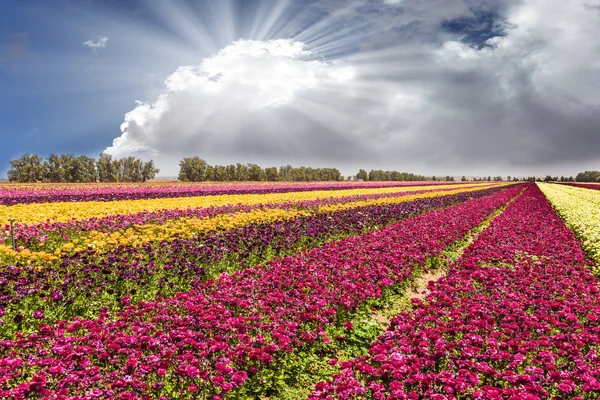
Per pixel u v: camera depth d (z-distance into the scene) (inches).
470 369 235.1
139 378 218.1
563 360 255.9
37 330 298.0
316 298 333.4
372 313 374.0
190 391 211.5
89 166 3873.0
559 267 464.4
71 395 206.5
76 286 355.6
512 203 1414.9
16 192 1480.1
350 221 802.2
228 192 1688.0
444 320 318.3
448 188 2508.6
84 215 825.5
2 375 208.5
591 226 709.3
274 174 4434.1
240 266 483.5
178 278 418.0
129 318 293.9
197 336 257.0
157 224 796.0
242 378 217.3
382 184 3262.8
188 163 4141.2
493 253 531.8
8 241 562.6
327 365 276.7
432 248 554.3
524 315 303.3
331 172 5002.5
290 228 670.5
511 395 204.4
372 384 213.0
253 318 299.0
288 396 241.9
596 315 303.9
